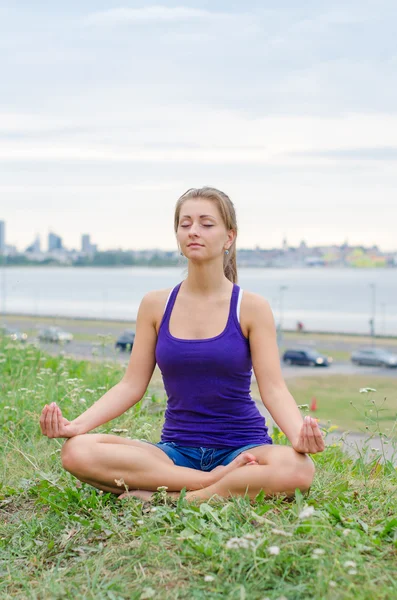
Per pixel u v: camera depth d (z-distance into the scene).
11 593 2.46
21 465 3.95
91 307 155.38
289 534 2.36
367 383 30.86
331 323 113.88
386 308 174.50
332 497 3.12
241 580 2.29
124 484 3.03
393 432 4.17
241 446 3.21
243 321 3.23
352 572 2.17
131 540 2.71
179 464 3.21
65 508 3.05
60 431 3.06
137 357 3.39
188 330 3.24
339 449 4.34
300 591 2.18
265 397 3.19
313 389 27.42
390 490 3.36
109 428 4.69
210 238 3.22
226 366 3.16
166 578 2.37
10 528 2.98
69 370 6.89
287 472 2.92
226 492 2.98
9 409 4.93
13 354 7.29
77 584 2.40
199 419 3.23
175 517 2.77
